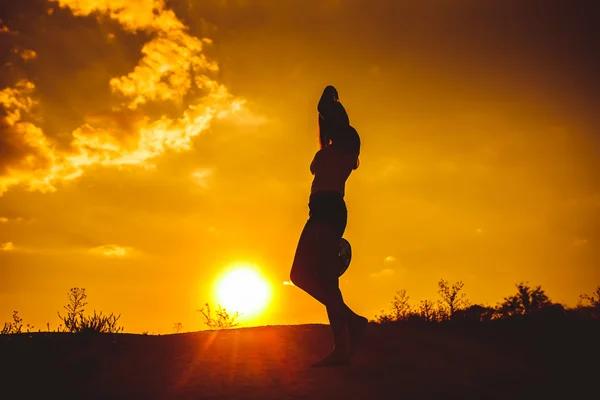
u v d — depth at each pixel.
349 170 4.90
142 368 5.06
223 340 6.61
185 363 5.16
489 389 4.06
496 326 8.16
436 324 8.77
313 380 4.31
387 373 4.54
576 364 5.00
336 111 5.06
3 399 4.27
